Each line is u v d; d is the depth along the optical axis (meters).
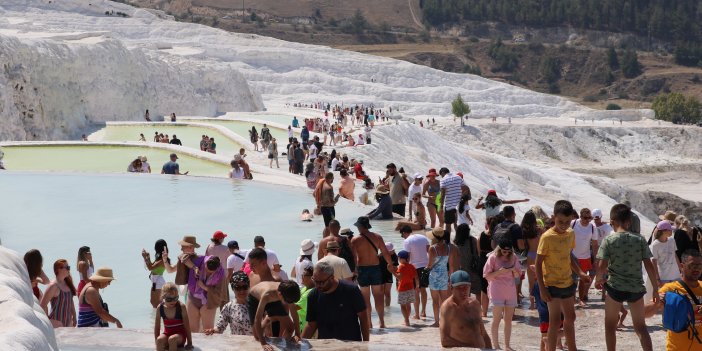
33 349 7.04
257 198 38.72
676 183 184.38
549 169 137.88
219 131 80.12
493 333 16.58
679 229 17.88
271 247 28.03
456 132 195.12
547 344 15.01
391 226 32.50
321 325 13.38
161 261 20.14
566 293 14.23
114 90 98.94
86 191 40.47
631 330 18.48
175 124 87.44
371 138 90.00
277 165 58.56
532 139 199.50
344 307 13.30
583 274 14.61
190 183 43.25
